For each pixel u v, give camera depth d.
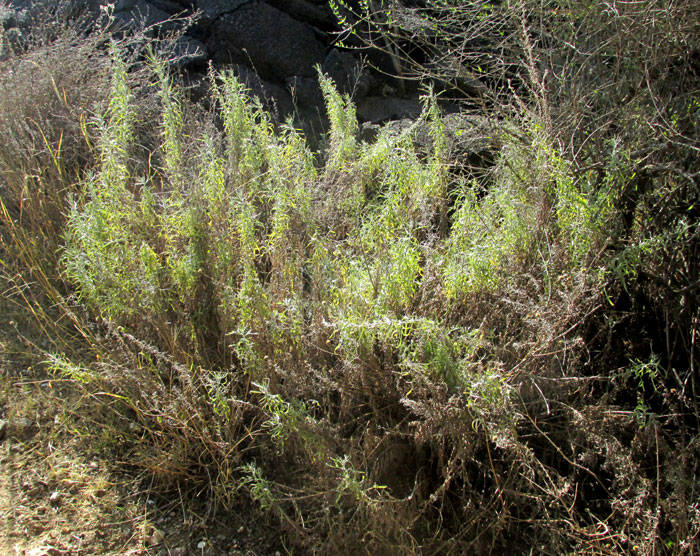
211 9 5.23
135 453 2.65
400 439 2.47
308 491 2.39
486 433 2.23
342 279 2.83
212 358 2.79
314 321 2.61
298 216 3.13
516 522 2.39
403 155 3.42
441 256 2.75
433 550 2.29
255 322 2.57
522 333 2.61
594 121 3.20
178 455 2.50
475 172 4.15
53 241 3.42
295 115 5.18
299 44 5.35
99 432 2.73
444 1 4.23
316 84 5.37
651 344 2.63
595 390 2.73
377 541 2.23
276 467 2.55
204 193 2.95
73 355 3.05
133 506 2.47
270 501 2.24
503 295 2.66
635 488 2.26
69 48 4.12
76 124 3.72
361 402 2.57
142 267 2.78
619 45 3.08
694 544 2.11
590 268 2.57
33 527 2.35
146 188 2.99
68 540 2.32
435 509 2.41
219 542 2.36
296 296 2.65
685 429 2.46
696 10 2.93
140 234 2.99
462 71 4.07
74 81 3.97
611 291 2.83
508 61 4.22
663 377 2.69
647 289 2.83
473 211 3.00
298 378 2.48
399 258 2.51
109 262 2.70
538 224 2.82
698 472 2.40
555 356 2.43
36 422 2.75
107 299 2.69
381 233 2.86
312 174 3.53
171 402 2.49
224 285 2.69
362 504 2.19
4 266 3.43
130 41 4.34
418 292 2.72
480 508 2.30
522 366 2.38
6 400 2.84
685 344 2.71
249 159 3.32
